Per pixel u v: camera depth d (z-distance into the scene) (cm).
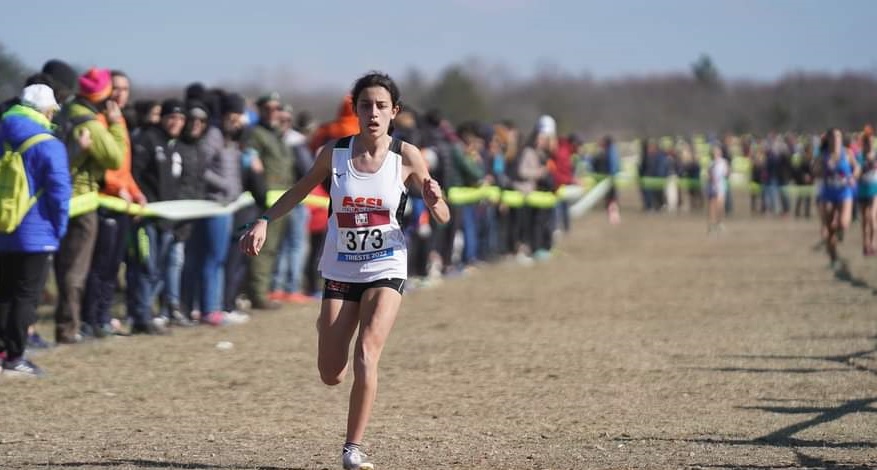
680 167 8750
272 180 2927
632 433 1608
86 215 2286
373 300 1344
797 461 1416
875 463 1402
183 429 1639
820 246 5222
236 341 2473
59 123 2227
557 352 2377
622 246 5447
